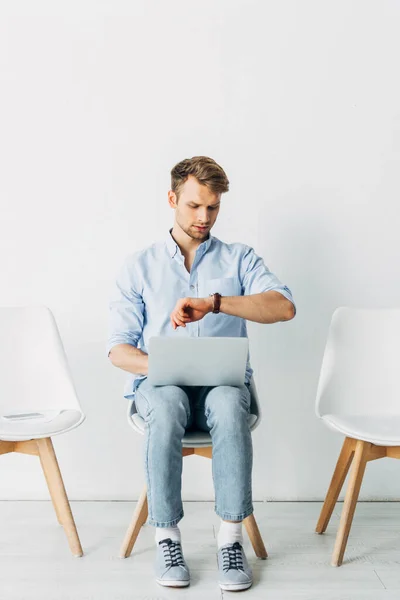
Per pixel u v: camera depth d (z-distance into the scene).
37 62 2.24
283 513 2.21
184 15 2.24
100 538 1.97
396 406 2.03
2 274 2.26
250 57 2.24
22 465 2.29
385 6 2.24
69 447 2.30
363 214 2.27
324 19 2.24
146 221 2.26
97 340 2.28
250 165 2.25
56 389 2.02
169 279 1.93
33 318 2.06
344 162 2.26
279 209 2.26
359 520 2.14
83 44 2.24
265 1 2.24
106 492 2.31
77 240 2.26
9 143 2.24
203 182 1.81
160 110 2.25
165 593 1.62
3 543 1.93
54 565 1.78
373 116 2.25
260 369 2.30
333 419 1.88
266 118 2.25
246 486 1.66
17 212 2.25
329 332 2.04
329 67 2.25
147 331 1.92
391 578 1.71
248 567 1.68
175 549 1.68
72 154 2.25
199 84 2.24
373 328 2.06
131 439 2.30
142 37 2.24
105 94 2.24
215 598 1.60
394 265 2.28
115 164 2.25
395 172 2.27
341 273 2.28
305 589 1.65
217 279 1.94
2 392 2.01
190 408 1.82
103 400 2.29
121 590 1.64
